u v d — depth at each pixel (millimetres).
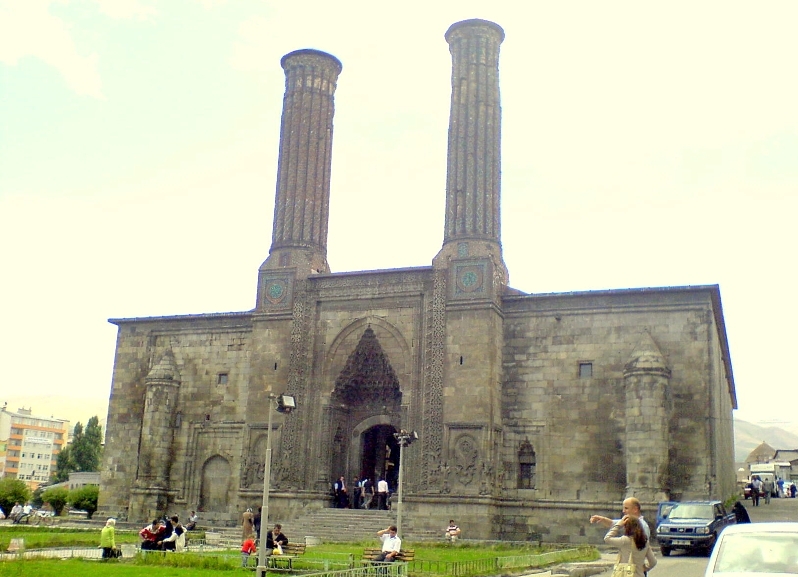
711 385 37688
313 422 43875
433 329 42062
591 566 25656
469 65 45156
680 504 32000
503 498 40125
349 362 44094
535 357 41219
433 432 40750
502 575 23984
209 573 23109
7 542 30609
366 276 44438
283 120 49281
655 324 39406
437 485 39906
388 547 25703
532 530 39312
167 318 49625
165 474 47344
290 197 47594
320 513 41938
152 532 30812
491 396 40188
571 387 40250
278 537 29797
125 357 50719
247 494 44125
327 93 49656
